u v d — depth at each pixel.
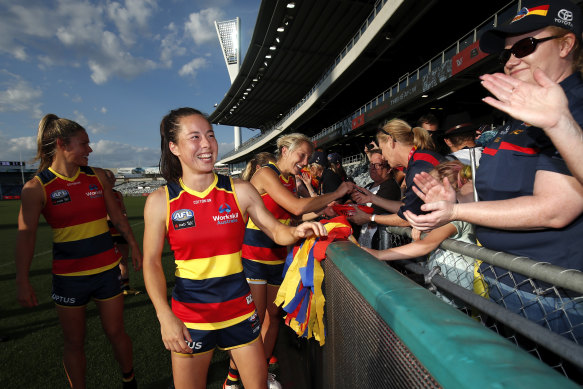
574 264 0.90
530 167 0.95
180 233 1.34
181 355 1.36
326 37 27.30
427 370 0.41
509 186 1.01
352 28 25.41
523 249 1.01
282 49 30.12
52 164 1.94
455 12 15.79
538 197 0.86
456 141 2.69
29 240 1.84
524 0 1.00
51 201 1.87
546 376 0.27
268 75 37.31
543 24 0.91
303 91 42.38
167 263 5.82
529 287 1.02
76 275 1.88
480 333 0.36
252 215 1.50
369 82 25.56
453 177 1.46
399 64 22.05
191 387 1.39
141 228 11.81
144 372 2.33
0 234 11.16
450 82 12.95
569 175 0.82
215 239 1.36
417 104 16.50
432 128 3.38
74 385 1.90
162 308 1.23
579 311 0.87
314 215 2.91
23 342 2.90
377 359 0.62
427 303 0.47
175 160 1.41
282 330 2.99
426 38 18.45
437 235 1.48
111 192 2.13
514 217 0.88
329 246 1.13
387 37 17.27
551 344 0.81
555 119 0.66
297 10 23.16
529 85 0.70
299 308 1.43
